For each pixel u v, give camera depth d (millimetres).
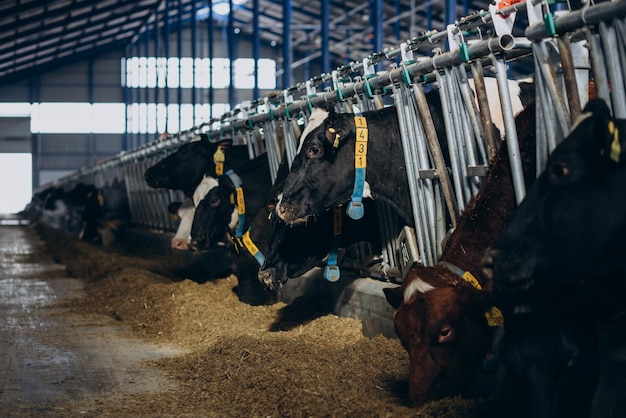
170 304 8008
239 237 7926
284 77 21438
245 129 9227
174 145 13188
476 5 29719
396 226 6250
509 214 4152
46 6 31344
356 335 6242
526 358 3523
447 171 5492
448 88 5215
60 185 36406
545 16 3924
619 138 3133
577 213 3184
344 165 5562
